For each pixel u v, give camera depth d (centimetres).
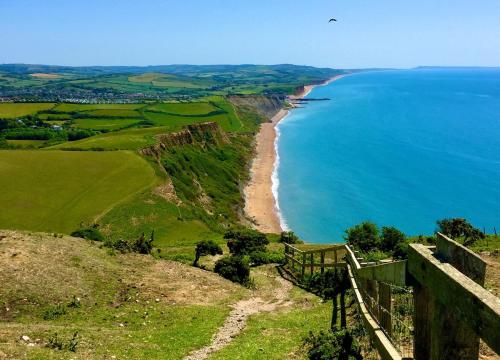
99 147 9844
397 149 13362
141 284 2641
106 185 7481
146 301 2416
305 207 8612
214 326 2120
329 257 3762
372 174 10650
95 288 2431
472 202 8244
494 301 456
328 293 2692
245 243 4131
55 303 2161
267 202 9112
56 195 6944
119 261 2997
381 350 942
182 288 2716
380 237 3719
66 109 19788
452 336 564
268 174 11412
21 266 2378
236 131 17112
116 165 8425
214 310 2397
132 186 7475
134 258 3145
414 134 15775
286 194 9556
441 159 11744
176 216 6756
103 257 2966
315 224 7706
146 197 7100
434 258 620
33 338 1623
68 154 9019
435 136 15138
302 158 13038
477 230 3712
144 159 8925
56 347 1577
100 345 1691
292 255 3822
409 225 7281
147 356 1673
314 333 1838
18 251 2544
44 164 8262
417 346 703
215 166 10919
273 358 1617
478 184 9362
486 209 7838
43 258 2558
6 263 2366
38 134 14300
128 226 6128
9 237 2781
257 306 2623
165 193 7519
